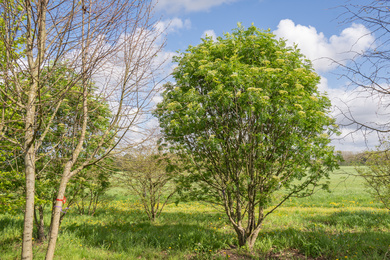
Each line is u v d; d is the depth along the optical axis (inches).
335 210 525.0
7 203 233.8
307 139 252.2
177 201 319.0
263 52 251.9
